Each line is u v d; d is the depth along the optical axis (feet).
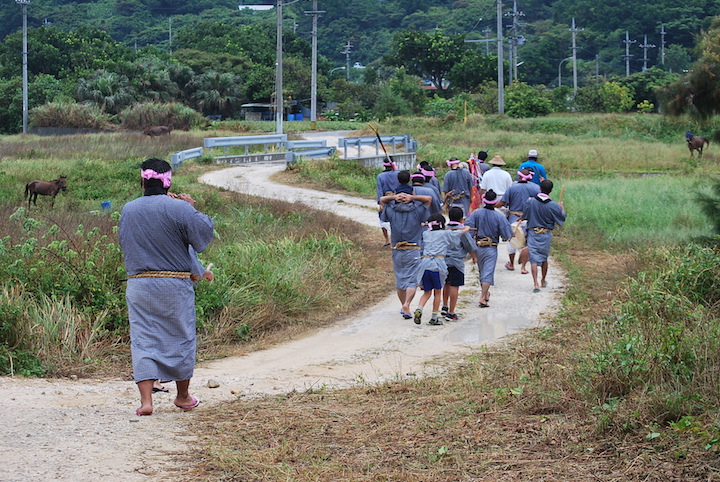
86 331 27.30
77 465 15.14
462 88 278.46
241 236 46.39
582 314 33.40
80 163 83.76
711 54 57.06
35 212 52.75
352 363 27.09
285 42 319.88
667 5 366.22
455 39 289.94
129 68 220.02
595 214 60.18
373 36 455.63
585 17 391.86
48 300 28.30
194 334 19.60
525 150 127.13
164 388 22.07
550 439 16.76
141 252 18.69
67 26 440.45
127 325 29.22
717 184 36.88
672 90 59.57
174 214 18.75
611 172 100.68
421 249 33.83
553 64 362.74
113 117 189.67
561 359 23.94
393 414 19.47
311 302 35.63
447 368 25.59
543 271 39.09
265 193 70.74
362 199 71.20
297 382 24.08
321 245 45.01
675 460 14.93
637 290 30.12
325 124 203.41
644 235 51.11
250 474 15.19
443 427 18.15
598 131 163.63
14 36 256.93
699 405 17.44
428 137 156.25
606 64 355.56
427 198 33.45
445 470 15.42
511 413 18.93
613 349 20.88
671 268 34.78
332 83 288.92
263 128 190.49
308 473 15.28
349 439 17.54
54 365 24.91
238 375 25.27
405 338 30.73
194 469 15.34
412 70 294.87
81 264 31.42
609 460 15.43
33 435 16.90
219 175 83.15
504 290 38.99
